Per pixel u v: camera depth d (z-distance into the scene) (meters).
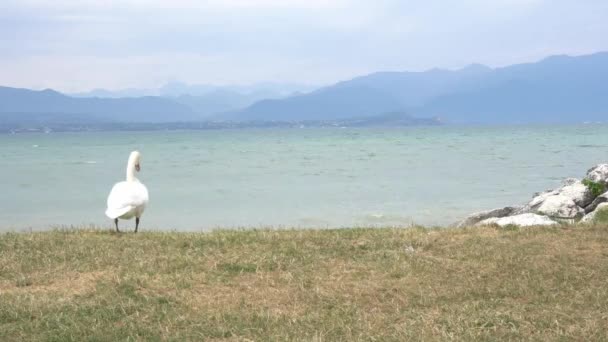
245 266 10.75
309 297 9.33
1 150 92.88
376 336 7.79
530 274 10.30
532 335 7.81
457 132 183.12
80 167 53.97
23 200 31.39
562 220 18.50
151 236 13.66
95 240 13.13
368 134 176.62
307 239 12.88
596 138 106.94
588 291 9.38
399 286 9.79
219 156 68.75
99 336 7.83
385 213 25.64
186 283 9.91
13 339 7.74
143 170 49.12
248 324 8.23
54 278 10.34
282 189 34.59
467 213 25.45
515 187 34.12
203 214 26.16
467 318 8.37
